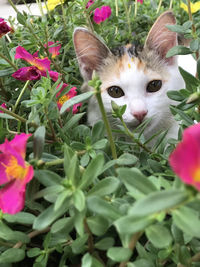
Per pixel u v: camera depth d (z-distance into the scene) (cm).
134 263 9
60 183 9
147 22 33
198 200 6
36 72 15
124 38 31
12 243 11
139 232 8
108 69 22
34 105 13
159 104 22
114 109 12
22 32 25
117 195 11
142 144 14
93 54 23
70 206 10
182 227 6
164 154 14
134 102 21
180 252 9
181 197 6
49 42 23
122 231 6
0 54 17
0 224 10
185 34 17
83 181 8
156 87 22
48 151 14
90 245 10
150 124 22
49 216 9
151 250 11
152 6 35
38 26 26
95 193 9
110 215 8
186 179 5
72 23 26
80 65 22
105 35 29
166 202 6
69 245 11
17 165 9
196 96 9
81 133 15
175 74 23
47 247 11
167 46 23
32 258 13
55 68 23
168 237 7
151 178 9
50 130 14
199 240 11
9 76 19
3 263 11
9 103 17
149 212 6
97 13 27
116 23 31
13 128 17
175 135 23
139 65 22
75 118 13
